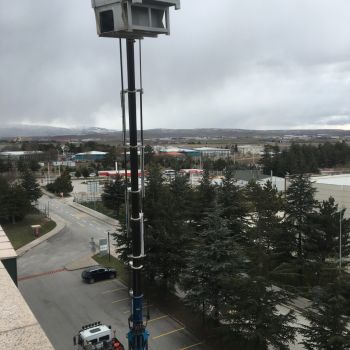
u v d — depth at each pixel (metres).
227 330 19.58
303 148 121.06
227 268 21.16
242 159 174.25
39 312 27.27
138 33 13.29
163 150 198.00
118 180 62.50
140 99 14.68
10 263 13.09
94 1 13.12
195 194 38.25
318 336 16.42
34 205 66.44
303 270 29.69
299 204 30.53
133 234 15.05
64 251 42.66
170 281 27.61
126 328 24.58
